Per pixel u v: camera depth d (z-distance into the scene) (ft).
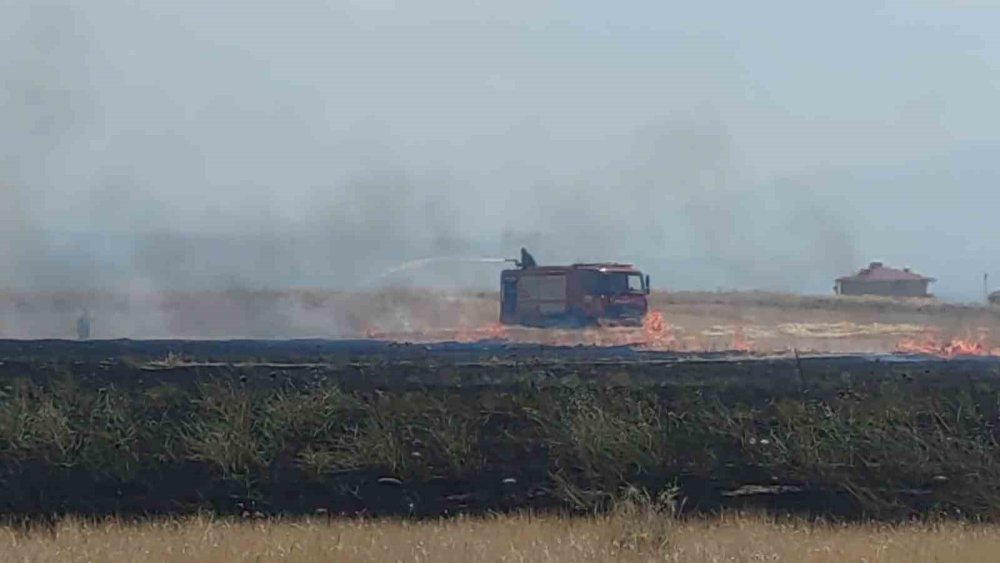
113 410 315.58
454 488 308.60
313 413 318.45
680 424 324.39
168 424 314.55
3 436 305.73
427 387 330.95
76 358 352.08
